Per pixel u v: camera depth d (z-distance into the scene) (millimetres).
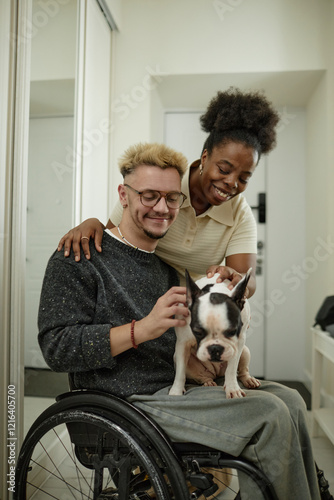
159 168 1062
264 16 2588
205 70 2613
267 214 3182
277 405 938
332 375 2430
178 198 1099
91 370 1062
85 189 2164
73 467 1625
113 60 2641
